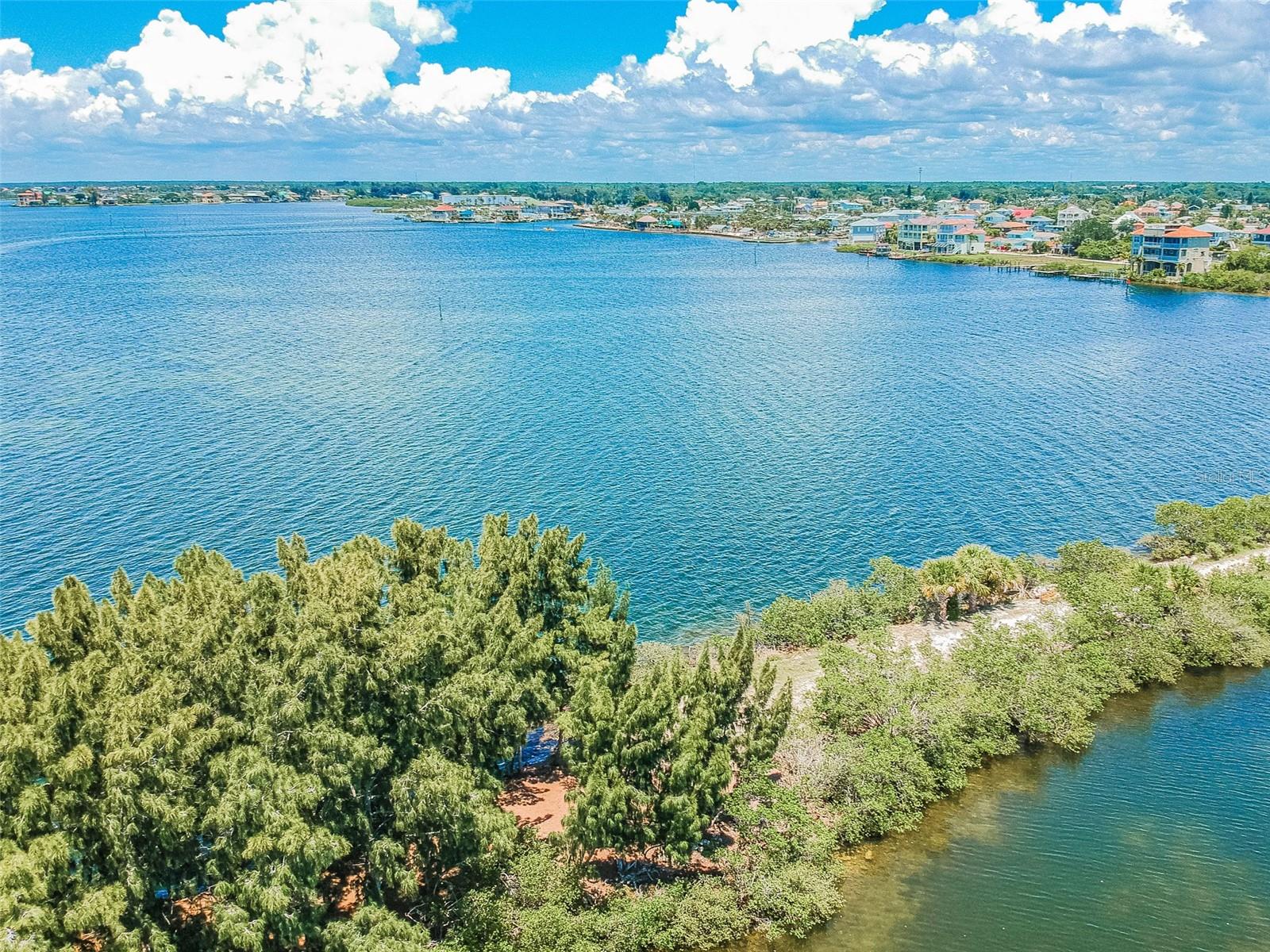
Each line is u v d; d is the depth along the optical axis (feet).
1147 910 126.82
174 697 107.76
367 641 118.32
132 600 130.93
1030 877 133.08
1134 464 317.42
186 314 580.71
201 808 103.55
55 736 97.55
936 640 195.11
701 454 326.85
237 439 333.83
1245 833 142.00
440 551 160.56
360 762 110.83
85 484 287.07
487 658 134.92
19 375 413.39
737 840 135.95
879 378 439.63
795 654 196.85
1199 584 205.16
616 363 468.75
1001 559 214.69
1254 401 394.93
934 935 122.52
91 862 98.84
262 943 102.99
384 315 597.93
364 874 122.83
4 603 216.33
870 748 149.38
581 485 296.10
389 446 330.34
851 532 262.88
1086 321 594.24
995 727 162.71
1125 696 180.65
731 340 534.37
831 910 125.39
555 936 115.03
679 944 120.98
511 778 155.22
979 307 651.25
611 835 120.37
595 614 153.99
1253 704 177.37
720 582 233.96
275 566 237.45
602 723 122.21
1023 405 392.27
